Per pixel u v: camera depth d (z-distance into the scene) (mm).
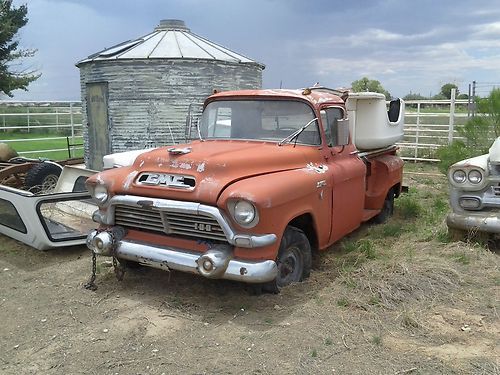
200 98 12227
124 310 4688
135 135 12250
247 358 3807
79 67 13094
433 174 13398
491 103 10086
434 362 3707
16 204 6207
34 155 16484
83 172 7555
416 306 4590
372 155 7543
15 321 4535
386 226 7492
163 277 5441
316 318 4406
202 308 4676
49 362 3846
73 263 6051
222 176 4508
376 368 3648
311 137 5555
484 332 4160
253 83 13320
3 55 33531
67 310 4719
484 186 5973
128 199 4781
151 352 3936
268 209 4293
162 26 13508
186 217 4543
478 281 5160
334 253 6137
